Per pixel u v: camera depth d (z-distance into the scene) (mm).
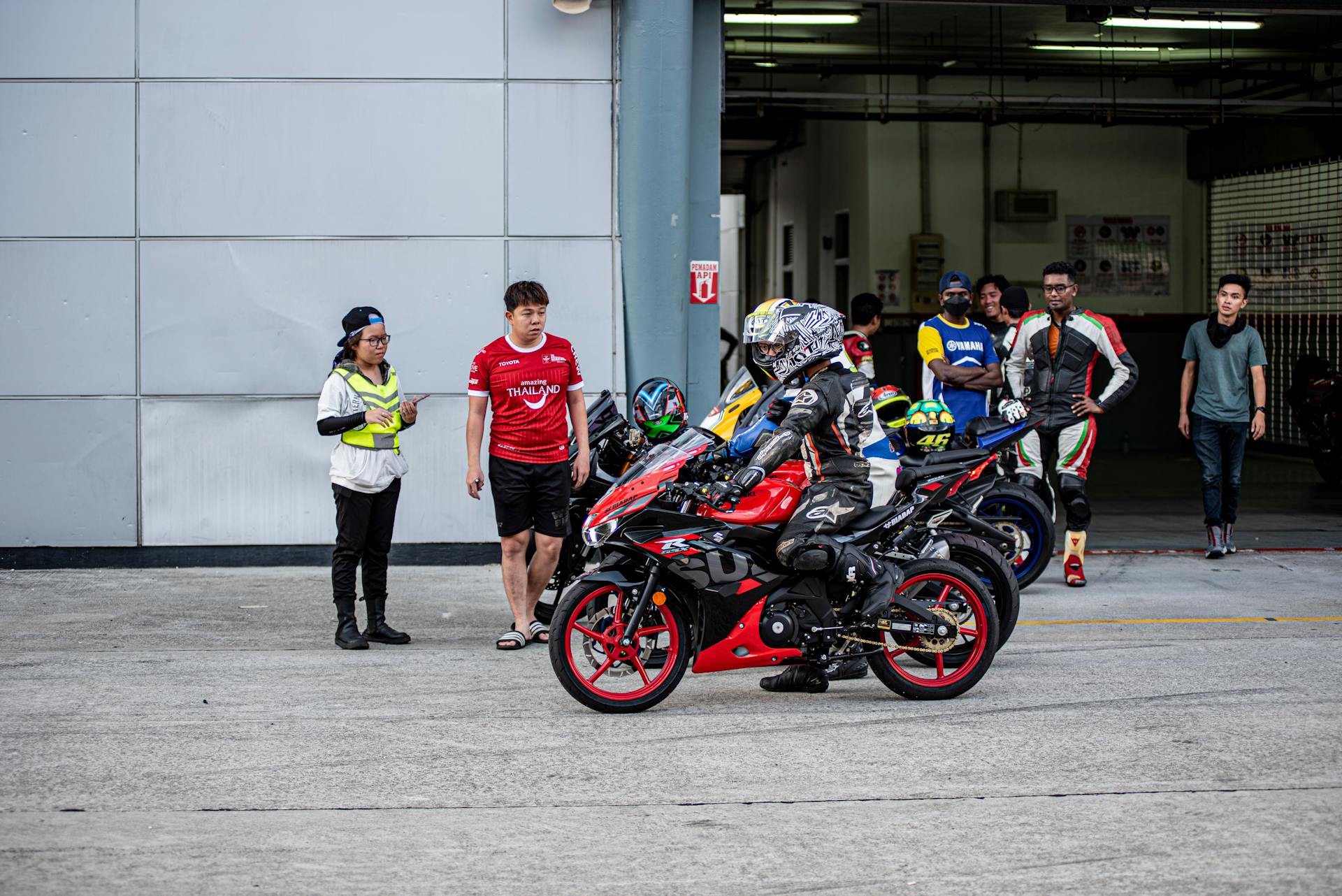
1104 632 9742
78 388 12422
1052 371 11672
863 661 8000
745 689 8141
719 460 8055
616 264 12688
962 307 12055
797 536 7410
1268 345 24891
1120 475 21469
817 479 7664
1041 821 5719
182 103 12391
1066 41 23719
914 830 5613
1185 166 26391
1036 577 11062
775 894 4949
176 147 12406
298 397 12562
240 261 12469
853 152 26391
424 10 12484
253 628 9984
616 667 7594
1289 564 12797
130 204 12406
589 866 5238
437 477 12641
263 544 12602
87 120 12352
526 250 12641
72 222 12375
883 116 24328
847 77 26203
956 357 12055
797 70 24625
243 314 12500
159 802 6020
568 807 5941
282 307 12508
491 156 12578
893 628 7621
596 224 12656
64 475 12453
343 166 12500
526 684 8242
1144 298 26344
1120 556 13305
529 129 12570
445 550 12656
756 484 7125
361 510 9234
